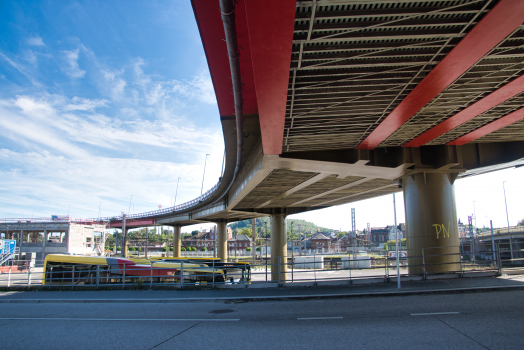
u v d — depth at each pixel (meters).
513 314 9.69
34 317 11.81
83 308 13.70
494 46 8.45
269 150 16.61
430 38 8.41
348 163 18.27
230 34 8.29
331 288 16.16
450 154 18.88
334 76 10.32
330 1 6.95
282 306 12.88
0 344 8.21
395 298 13.45
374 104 12.09
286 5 6.41
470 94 11.66
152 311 12.62
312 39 8.21
